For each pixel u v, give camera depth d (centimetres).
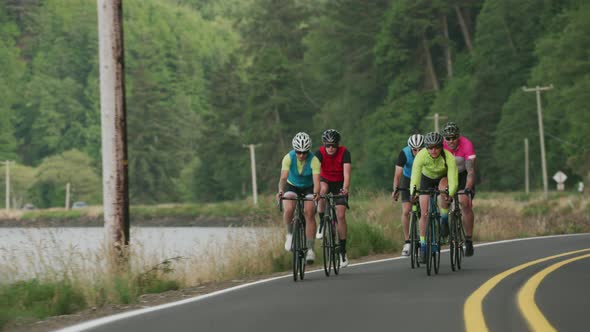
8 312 2008
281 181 2562
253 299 2108
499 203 9288
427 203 2559
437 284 2295
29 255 2447
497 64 18362
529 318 1667
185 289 2639
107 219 2983
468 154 2833
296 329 1625
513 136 17062
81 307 2255
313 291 2234
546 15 18350
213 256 3172
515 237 5212
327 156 2753
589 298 1964
